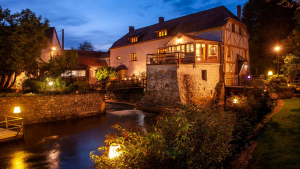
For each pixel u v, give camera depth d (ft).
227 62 71.05
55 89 58.23
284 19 94.99
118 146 15.34
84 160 29.71
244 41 82.53
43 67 61.77
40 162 29.07
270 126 26.40
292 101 41.91
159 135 14.56
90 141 37.88
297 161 16.01
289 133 22.53
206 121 17.79
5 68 52.11
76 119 55.42
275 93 46.80
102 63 124.16
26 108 49.39
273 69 93.81
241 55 80.02
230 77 72.59
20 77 64.95
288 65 67.05
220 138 16.93
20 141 37.78
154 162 13.41
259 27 104.06
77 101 57.67
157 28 97.91
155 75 63.00
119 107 73.15
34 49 54.85
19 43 50.21
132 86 83.92
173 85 58.13
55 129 45.91
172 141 14.37
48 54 78.64
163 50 85.51
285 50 71.87
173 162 13.84
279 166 15.84
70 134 42.11
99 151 33.01
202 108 22.66
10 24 53.72
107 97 92.89
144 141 14.73
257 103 36.68
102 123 50.93
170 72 59.11
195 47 62.28
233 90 66.44
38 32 55.47
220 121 19.71
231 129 20.16
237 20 75.87
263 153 18.65
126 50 105.40
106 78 94.84
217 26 69.31
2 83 57.57
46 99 52.44
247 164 17.29
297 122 25.98
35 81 59.31
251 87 47.70
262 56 103.65
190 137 15.17
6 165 27.99
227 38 70.85
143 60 94.99
